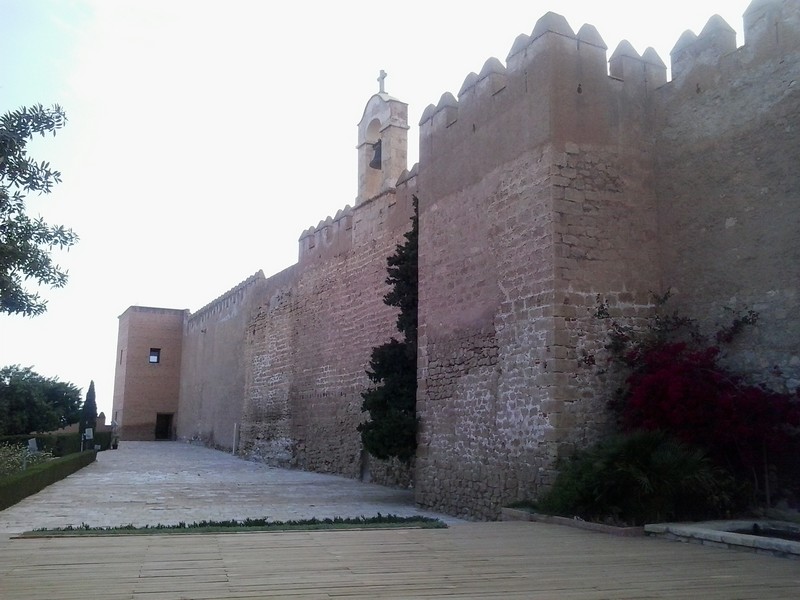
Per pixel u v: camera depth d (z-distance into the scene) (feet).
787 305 34.50
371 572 21.75
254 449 110.32
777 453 33.81
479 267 45.42
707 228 39.01
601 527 30.99
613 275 40.01
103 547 26.40
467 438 45.09
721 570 22.47
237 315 134.10
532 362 39.47
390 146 75.31
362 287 78.64
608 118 41.50
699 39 40.70
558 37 41.01
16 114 34.12
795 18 35.58
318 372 88.89
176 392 192.65
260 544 27.25
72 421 129.80
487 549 26.32
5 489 46.96
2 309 36.32
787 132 35.35
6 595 18.34
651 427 35.40
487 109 46.09
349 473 77.41
